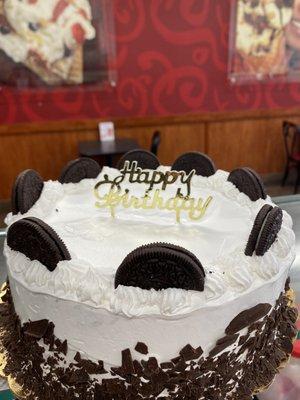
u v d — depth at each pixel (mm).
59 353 188
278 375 217
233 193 278
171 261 168
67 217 252
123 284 175
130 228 238
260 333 199
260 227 195
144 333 174
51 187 278
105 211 260
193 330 176
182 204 253
